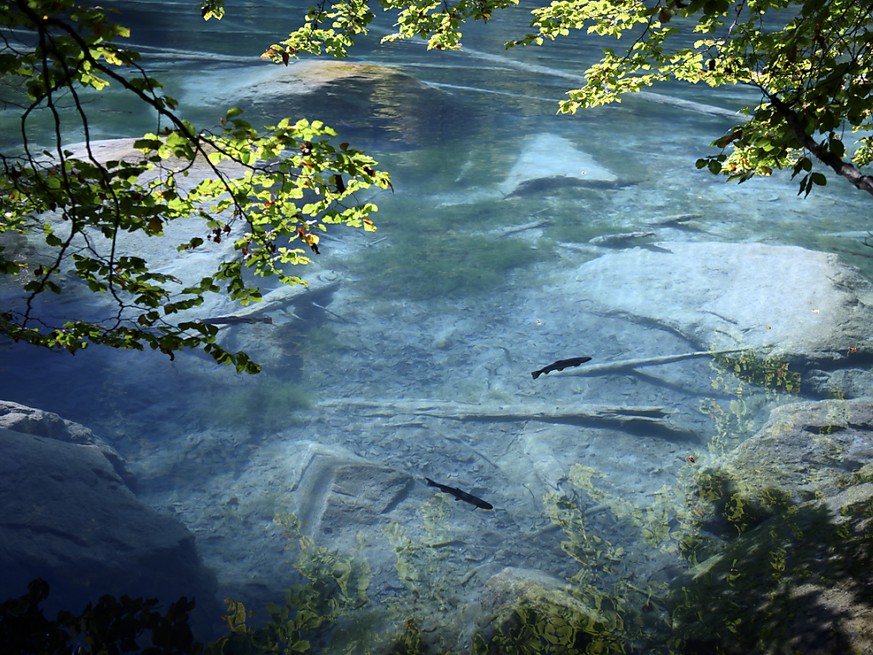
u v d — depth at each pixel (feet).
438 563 22.66
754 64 22.08
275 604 20.80
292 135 13.65
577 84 89.56
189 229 42.01
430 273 41.93
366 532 23.79
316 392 31.60
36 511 20.49
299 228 15.35
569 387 32.60
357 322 36.99
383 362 34.01
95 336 15.79
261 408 30.19
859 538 18.58
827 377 32.65
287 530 23.94
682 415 30.83
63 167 12.53
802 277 39.11
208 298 36.35
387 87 68.69
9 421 23.93
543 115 75.51
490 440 29.17
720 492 24.53
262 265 15.98
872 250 46.39
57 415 25.75
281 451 27.96
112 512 21.54
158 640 18.63
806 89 16.16
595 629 18.70
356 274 41.68
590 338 36.32
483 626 19.24
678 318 36.83
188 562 21.20
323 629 19.86
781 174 60.64
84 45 10.41
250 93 69.00
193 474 26.45
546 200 53.83
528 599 19.47
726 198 55.31
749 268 40.68
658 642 19.15
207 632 19.33
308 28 26.78
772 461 25.45
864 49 17.94
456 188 55.72
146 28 101.14
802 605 17.28
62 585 19.15
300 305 37.81
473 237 47.06
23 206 15.83
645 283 39.99
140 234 40.91
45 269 15.07
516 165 59.82
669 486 26.58
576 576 22.20
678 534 23.88
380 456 27.94
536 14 25.58
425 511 24.95
